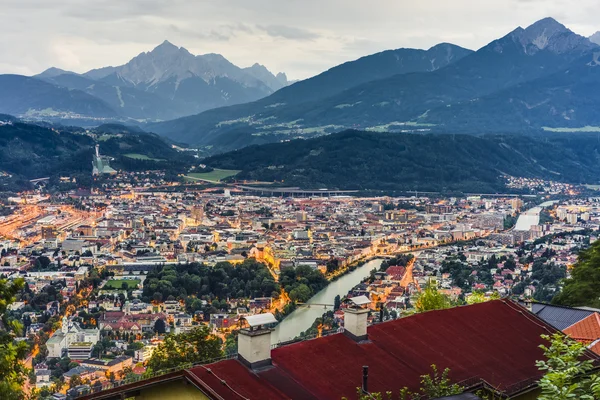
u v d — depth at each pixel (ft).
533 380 194.59
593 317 273.13
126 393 160.66
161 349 285.23
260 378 165.37
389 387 174.70
